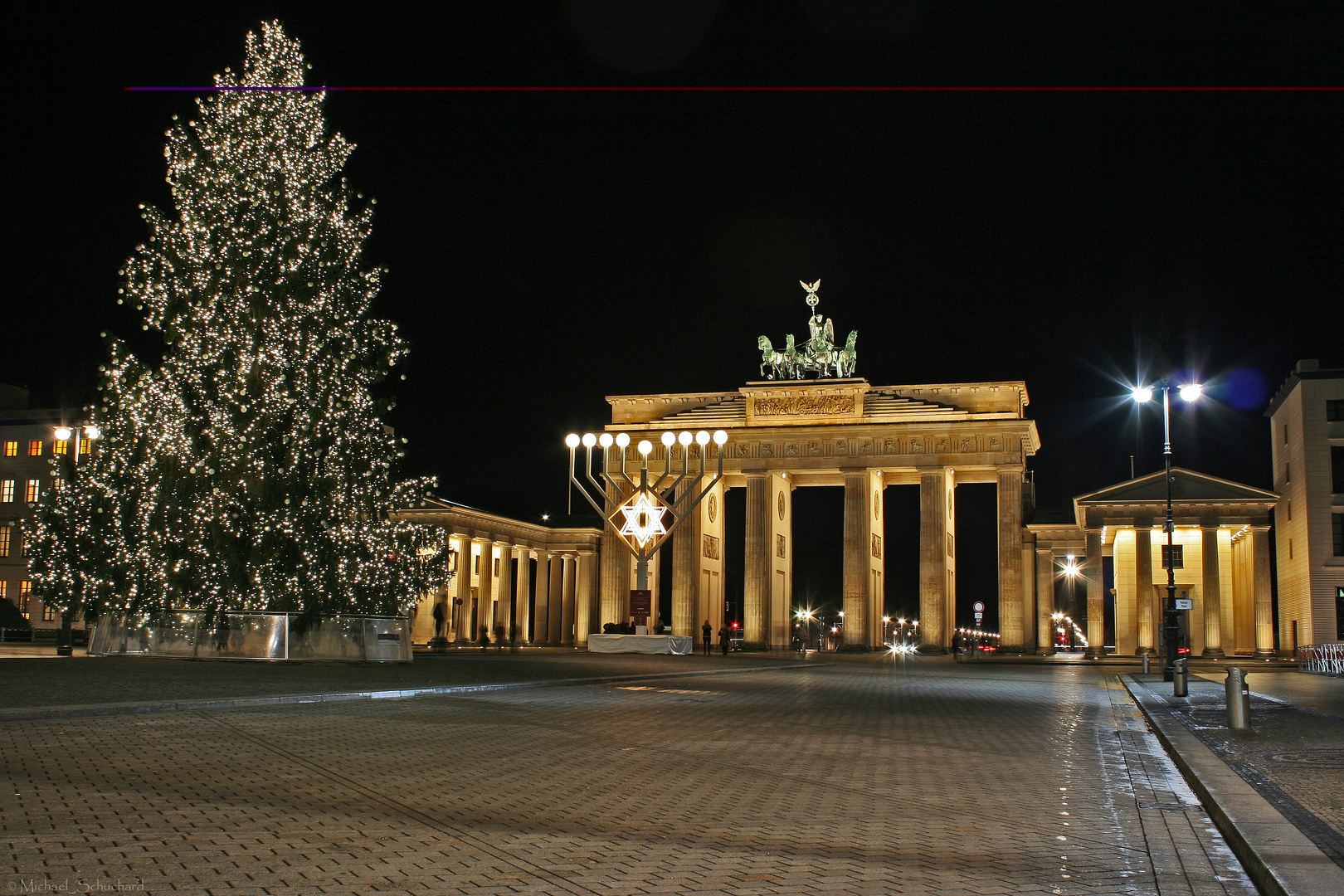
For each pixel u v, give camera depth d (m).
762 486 110.62
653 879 11.35
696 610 109.00
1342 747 22.33
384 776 17.62
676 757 20.91
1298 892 9.85
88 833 12.56
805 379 115.38
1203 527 100.12
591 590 135.62
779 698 37.69
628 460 114.00
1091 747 24.56
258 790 15.84
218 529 46.38
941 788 17.83
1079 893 11.22
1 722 22.48
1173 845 13.66
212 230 49.16
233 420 47.31
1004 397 107.81
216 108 51.19
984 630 198.75
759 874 11.67
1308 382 94.38
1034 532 120.50
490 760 19.83
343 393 49.91
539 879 11.20
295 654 46.56
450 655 65.75
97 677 33.97
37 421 112.94
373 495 50.88
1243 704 26.11
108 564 47.28
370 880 10.95
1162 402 55.03
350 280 52.28
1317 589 91.62
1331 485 92.50
